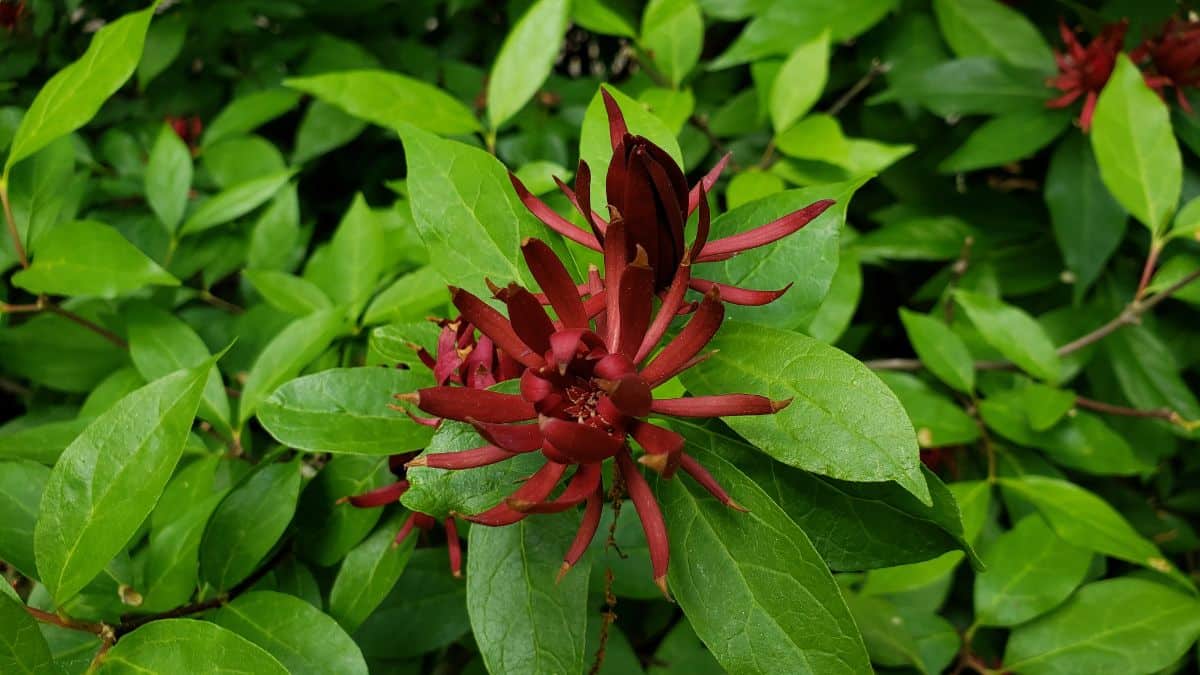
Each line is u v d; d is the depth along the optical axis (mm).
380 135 545
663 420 331
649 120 358
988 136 476
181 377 329
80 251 389
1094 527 415
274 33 546
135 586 364
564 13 440
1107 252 466
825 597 305
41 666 315
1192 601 412
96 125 541
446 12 593
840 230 338
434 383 344
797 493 331
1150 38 474
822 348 311
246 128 498
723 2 500
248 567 354
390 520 363
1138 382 478
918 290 551
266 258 455
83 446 327
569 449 285
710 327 295
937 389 484
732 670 307
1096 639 411
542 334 296
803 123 460
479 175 346
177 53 515
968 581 474
